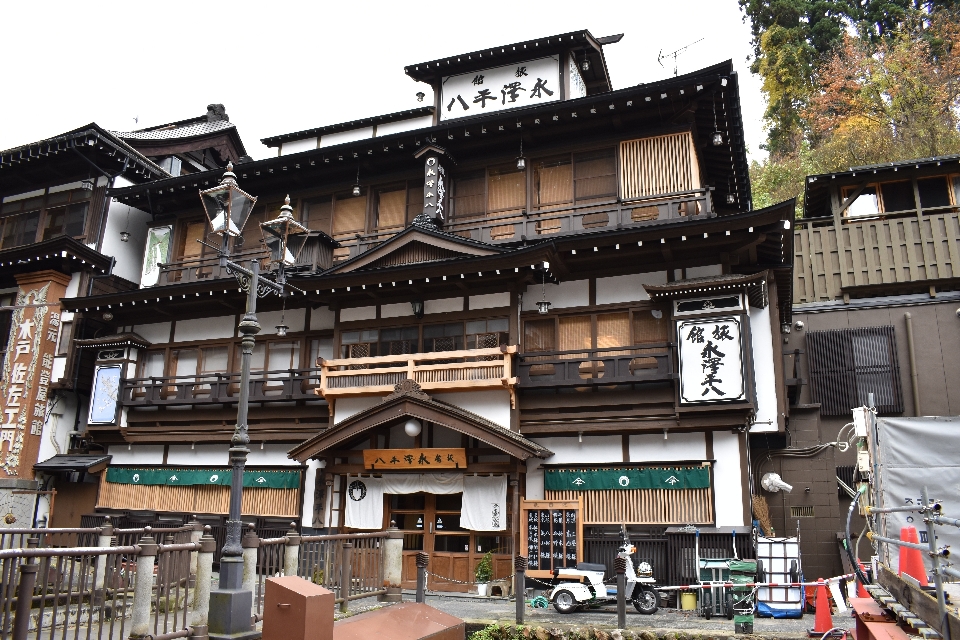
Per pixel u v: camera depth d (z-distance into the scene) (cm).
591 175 2269
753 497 2003
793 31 4425
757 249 2002
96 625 1216
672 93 2095
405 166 2528
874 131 3666
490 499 1953
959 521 693
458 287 2189
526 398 2055
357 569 1359
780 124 4444
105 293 2880
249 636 1071
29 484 2588
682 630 1344
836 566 2009
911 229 2677
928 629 811
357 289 2239
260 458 2409
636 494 1906
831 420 2488
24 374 2731
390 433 2152
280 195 2716
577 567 1694
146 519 2494
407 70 2656
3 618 820
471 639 1406
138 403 2567
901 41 3953
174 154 3356
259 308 2552
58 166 3062
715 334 1869
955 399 2380
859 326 2548
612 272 2098
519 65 2559
